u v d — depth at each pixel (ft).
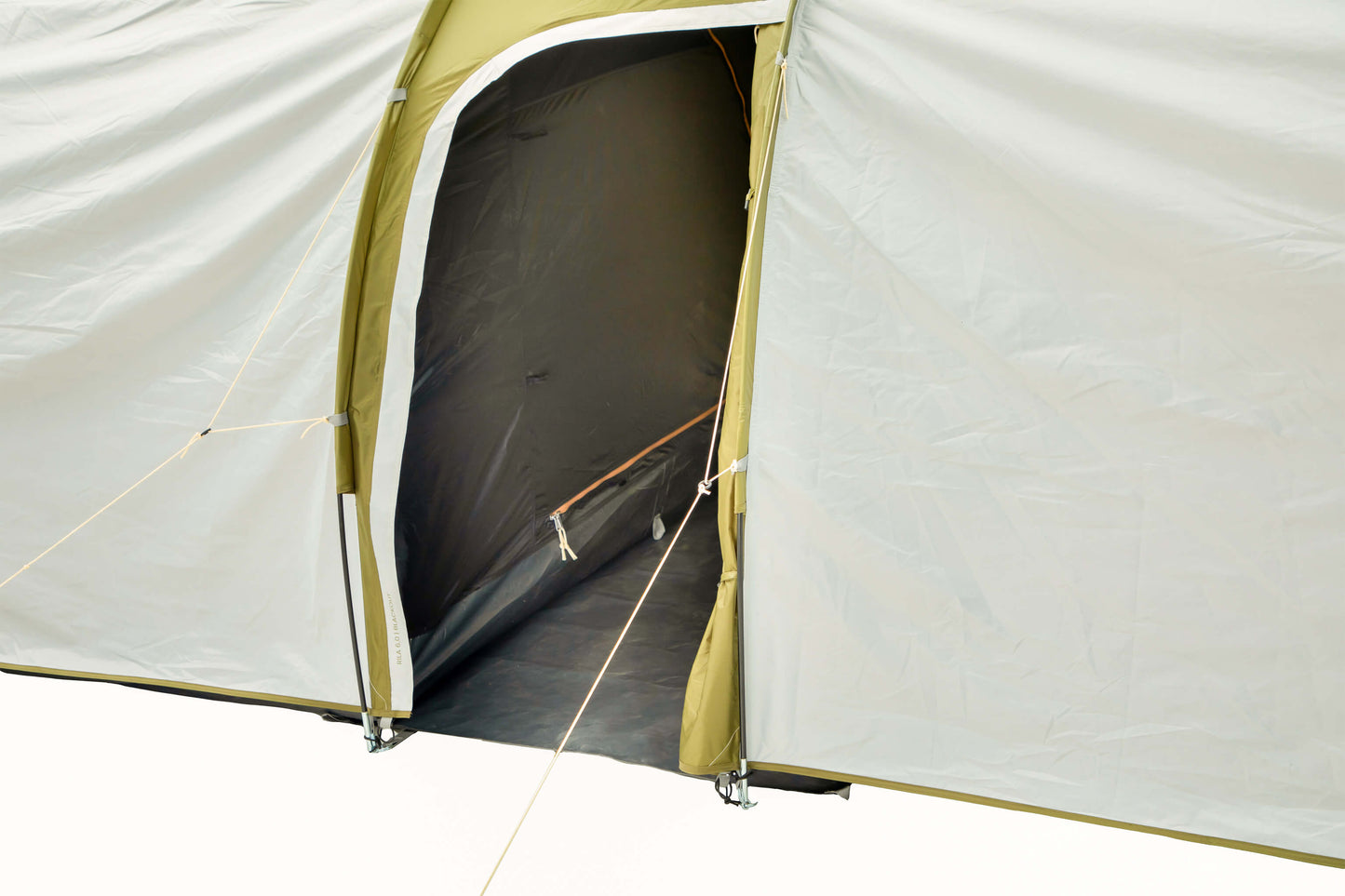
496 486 10.25
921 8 7.43
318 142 8.77
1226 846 7.32
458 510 9.93
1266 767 7.25
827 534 7.79
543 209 9.98
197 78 9.05
